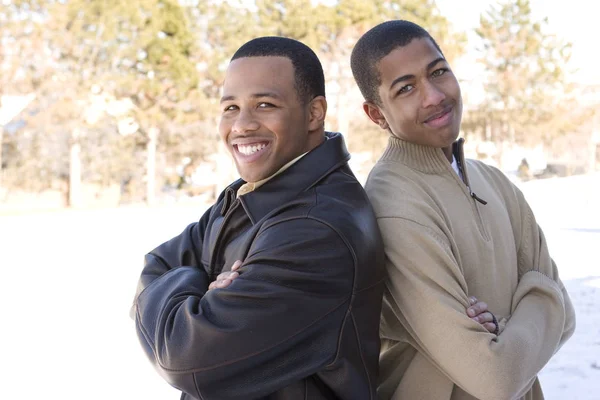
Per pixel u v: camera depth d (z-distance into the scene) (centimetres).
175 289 150
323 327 138
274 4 2956
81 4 2544
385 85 166
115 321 623
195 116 2919
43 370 472
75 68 2627
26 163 2778
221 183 3116
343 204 146
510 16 3847
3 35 2491
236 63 153
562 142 4075
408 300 153
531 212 185
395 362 166
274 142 151
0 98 2556
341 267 139
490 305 165
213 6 2914
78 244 1250
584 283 724
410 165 168
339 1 3011
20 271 930
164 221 1756
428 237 152
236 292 136
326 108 159
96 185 2967
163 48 2755
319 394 142
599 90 4159
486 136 3950
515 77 3769
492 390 144
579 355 458
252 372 135
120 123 2975
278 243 139
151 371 467
